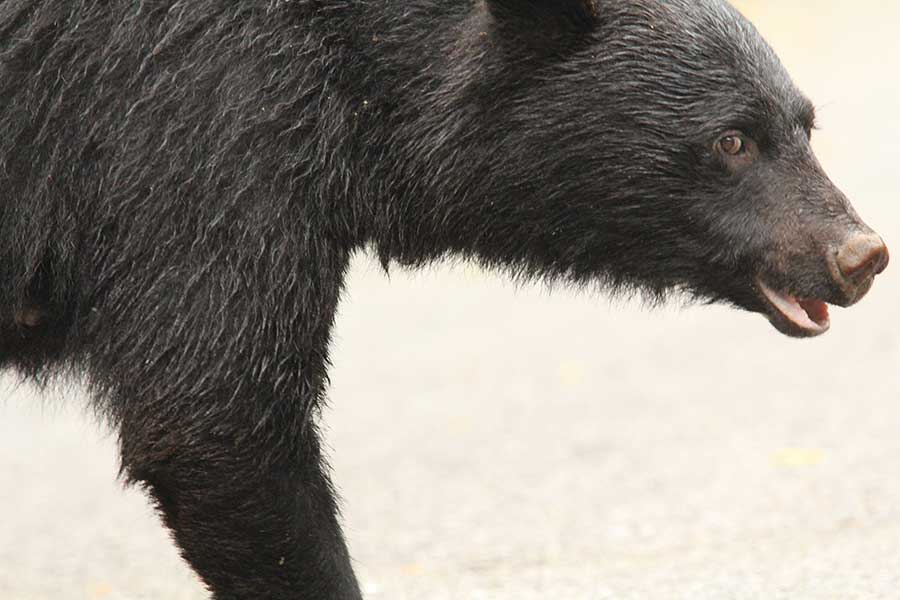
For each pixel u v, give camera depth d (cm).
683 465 2095
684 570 1555
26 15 1102
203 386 1076
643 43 1123
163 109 1083
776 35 6275
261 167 1085
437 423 2406
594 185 1144
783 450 2112
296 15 1111
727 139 1126
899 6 6781
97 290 1109
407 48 1138
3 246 1132
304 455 1105
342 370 2777
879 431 2161
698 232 1147
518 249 1184
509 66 1129
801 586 1394
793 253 1129
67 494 2195
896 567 1414
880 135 4591
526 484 2066
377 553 1798
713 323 2994
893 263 3244
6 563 1884
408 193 1166
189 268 1079
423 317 3170
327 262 1122
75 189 1104
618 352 2809
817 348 2714
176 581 1772
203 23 1091
